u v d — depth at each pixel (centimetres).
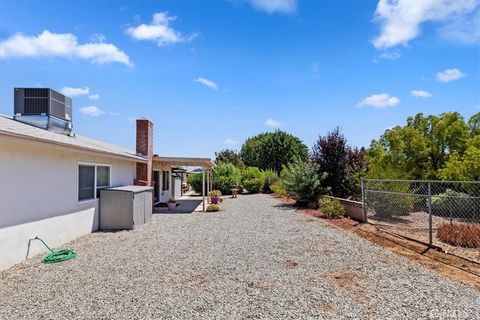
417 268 580
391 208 1198
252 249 752
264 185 3083
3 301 446
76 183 900
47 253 722
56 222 793
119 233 978
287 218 1284
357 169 1597
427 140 1992
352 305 420
